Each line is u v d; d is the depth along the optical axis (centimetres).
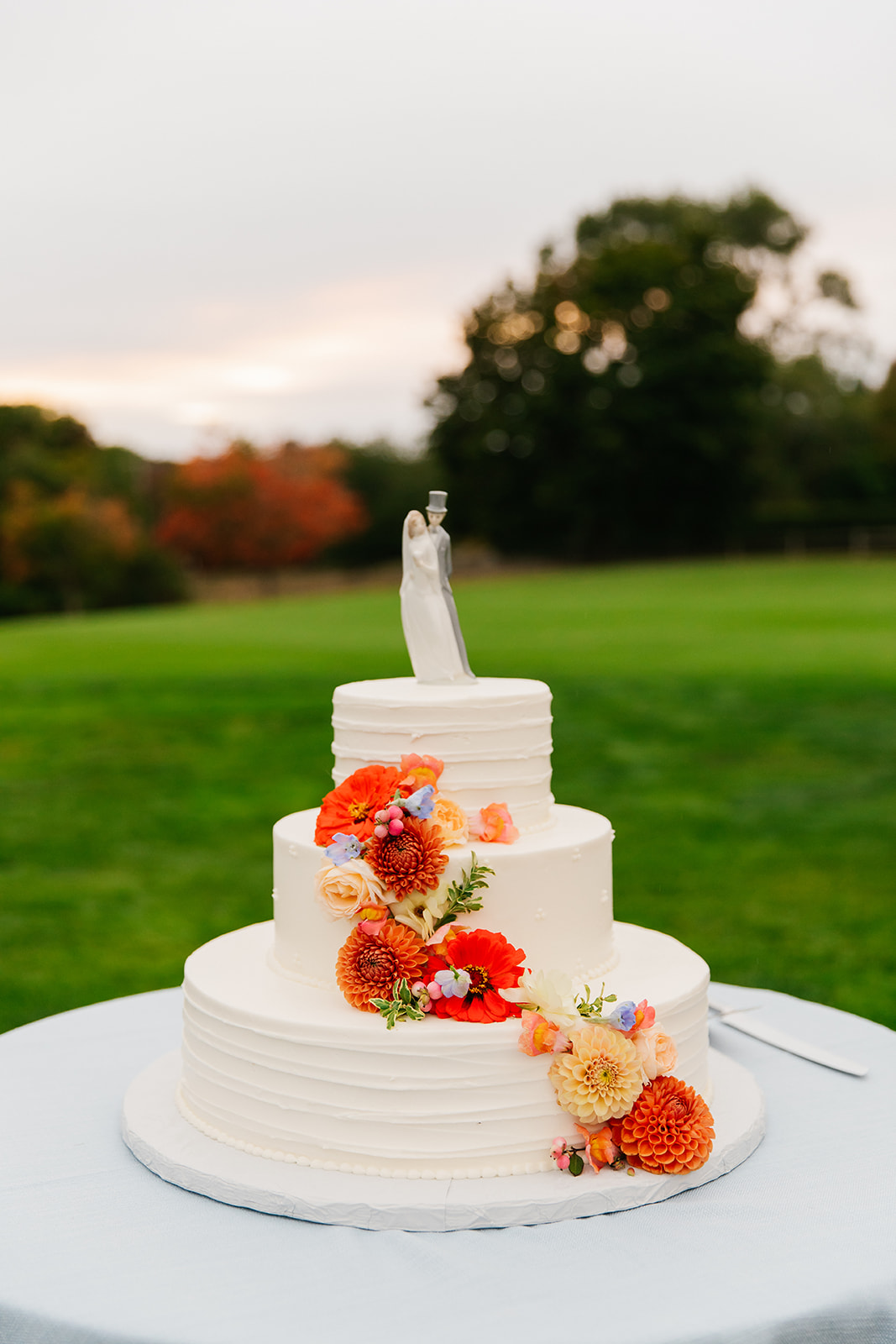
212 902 1007
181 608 4784
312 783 1419
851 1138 312
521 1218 266
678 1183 281
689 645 2414
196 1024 321
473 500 5219
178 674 2241
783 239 6012
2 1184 294
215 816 1284
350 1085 288
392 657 2409
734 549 5194
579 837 333
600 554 5241
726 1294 234
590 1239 259
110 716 1845
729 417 4819
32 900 1021
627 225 5662
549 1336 220
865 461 5747
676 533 5200
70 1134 325
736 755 1497
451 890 307
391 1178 284
